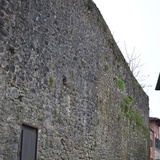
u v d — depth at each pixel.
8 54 6.86
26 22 7.50
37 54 7.94
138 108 17.88
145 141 19.41
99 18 12.02
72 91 9.77
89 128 10.91
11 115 6.94
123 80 15.02
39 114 8.01
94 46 11.53
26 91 7.48
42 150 8.14
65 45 9.38
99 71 11.94
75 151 9.88
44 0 8.30
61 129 9.09
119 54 14.35
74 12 10.01
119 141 14.19
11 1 6.97
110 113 13.06
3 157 6.66
